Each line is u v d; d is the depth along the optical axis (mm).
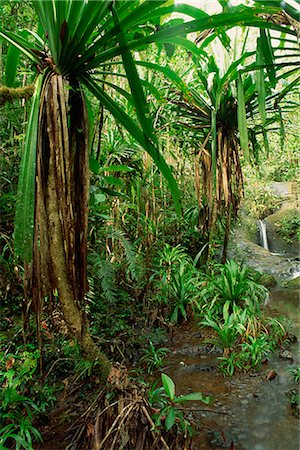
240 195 3379
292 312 3334
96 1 1010
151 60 2623
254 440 1720
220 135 3049
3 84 1499
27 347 1841
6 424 1544
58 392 1879
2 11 1655
